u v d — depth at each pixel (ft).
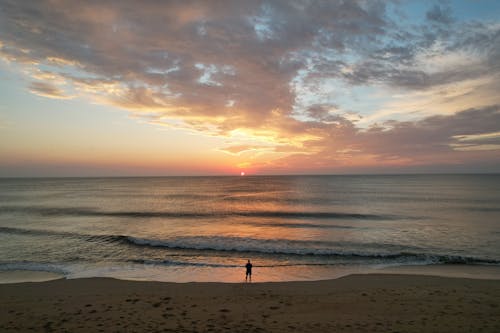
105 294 37.24
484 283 42.55
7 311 30.76
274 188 315.17
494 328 26.13
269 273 49.52
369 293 37.68
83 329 25.66
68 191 289.33
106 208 146.51
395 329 25.93
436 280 44.34
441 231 86.58
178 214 124.16
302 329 25.85
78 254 61.82
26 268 52.06
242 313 30.14
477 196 199.72
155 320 27.86
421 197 195.83
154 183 482.69
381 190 267.18
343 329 25.93
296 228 92.12
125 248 66.69
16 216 119.55
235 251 64.23
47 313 29.99
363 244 70.85
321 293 37.88
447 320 28.12
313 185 370.73
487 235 80.84
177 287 40.68
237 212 129.90
